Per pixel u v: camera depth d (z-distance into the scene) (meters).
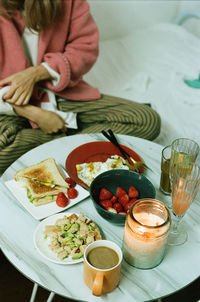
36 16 1.32
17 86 1.32
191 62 2.16
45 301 1.21
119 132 1.36
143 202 0.76
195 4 2.74
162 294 0.73
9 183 0.99
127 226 0.72
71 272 0.76
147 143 1.19
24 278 1.29
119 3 2.38
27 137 1.36
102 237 0.85
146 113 1.45
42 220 0.89
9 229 0.86
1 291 1.24
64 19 1.44
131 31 2.59
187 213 0.93
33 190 0.94
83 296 0.72
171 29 2.50
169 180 0.94
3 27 1.34
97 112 1.51
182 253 0.82
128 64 2.13
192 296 1.20
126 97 1.83
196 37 2.49
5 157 1.30
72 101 1.54
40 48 1.45
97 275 0.67
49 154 1.12
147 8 2.54
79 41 1.50
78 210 0.93
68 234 0.83
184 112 1.72
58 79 1.44
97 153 1.13
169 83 1.96
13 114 1.40
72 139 1.20
